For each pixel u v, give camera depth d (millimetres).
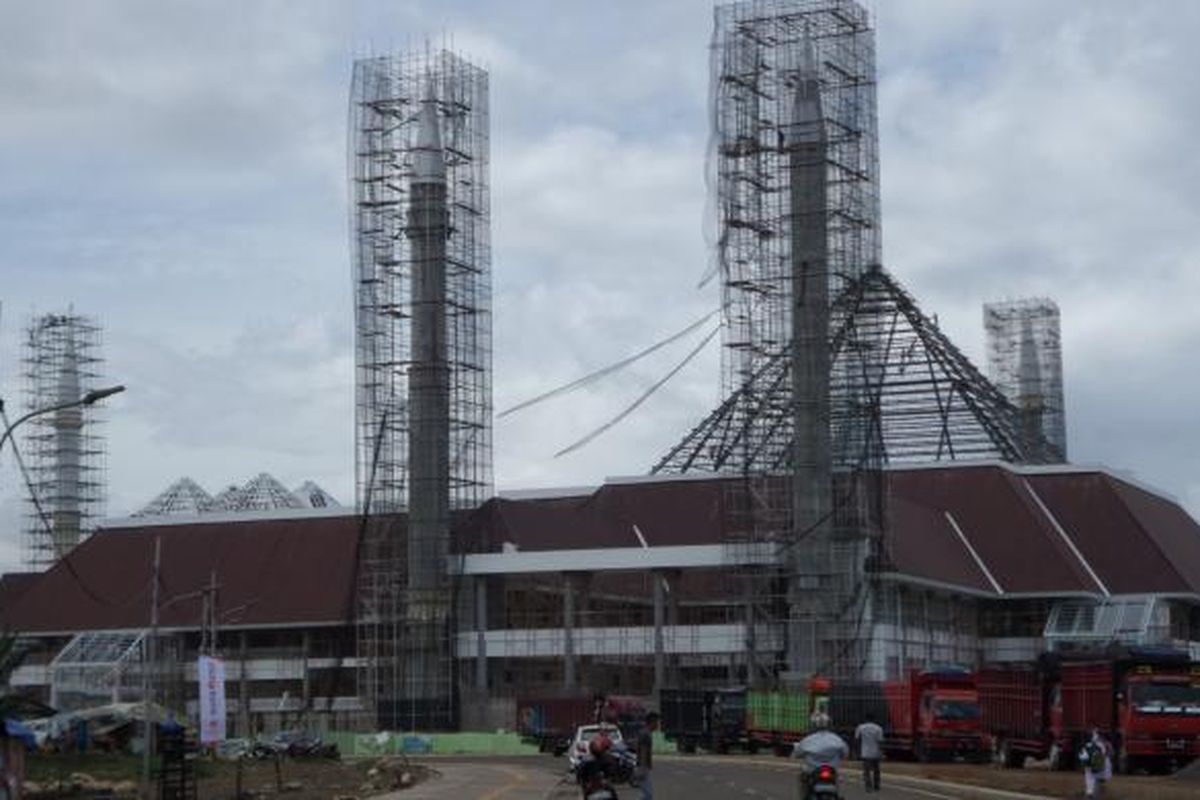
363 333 158250
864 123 152625
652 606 158125
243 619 166750
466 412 159250
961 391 184500
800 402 146750
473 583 156875
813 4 151000
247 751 115375
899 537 154250
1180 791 61688
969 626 166875
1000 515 172375
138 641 160625
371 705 155250
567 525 164625
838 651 143000
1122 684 77250
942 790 66062
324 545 173000
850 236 151875
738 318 150875
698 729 121750
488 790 70125
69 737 106875
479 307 160375
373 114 159250
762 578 148375
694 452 184000
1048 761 89500
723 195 151000
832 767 42938
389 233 158375
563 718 130000
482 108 162500
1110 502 176125
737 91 151125
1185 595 168500
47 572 183125
